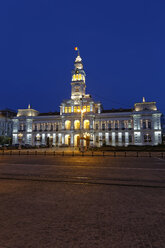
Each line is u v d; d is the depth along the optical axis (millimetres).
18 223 4637
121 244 3672
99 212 5387
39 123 84562
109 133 75000
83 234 4066
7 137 94625
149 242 3756
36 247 3561
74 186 8781
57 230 4250
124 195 7246
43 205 5984
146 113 71375
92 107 77500
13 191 7793
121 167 15766
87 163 19125
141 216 5109
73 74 87375
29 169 14406
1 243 3719
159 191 7930
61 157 27578
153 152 39875
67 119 79062
